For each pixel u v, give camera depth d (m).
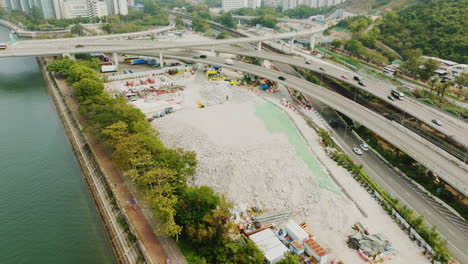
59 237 108.94
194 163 128.25
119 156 126.12
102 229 111.75
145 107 193.38
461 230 110.88
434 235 101.12
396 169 145.88
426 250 101.25
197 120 163.88
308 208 115.19
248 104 188.25
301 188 121.19
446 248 100.12
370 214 115.25
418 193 129.88
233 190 118.31
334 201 116.44
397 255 99.19
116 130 143.12
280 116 176.88
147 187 110.56
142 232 101.94
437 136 172.62
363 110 184.88
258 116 171.12
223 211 102.06
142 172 122.44
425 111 184.88
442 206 122.69
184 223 98.81
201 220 99.06
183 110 186.38
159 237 100.25
